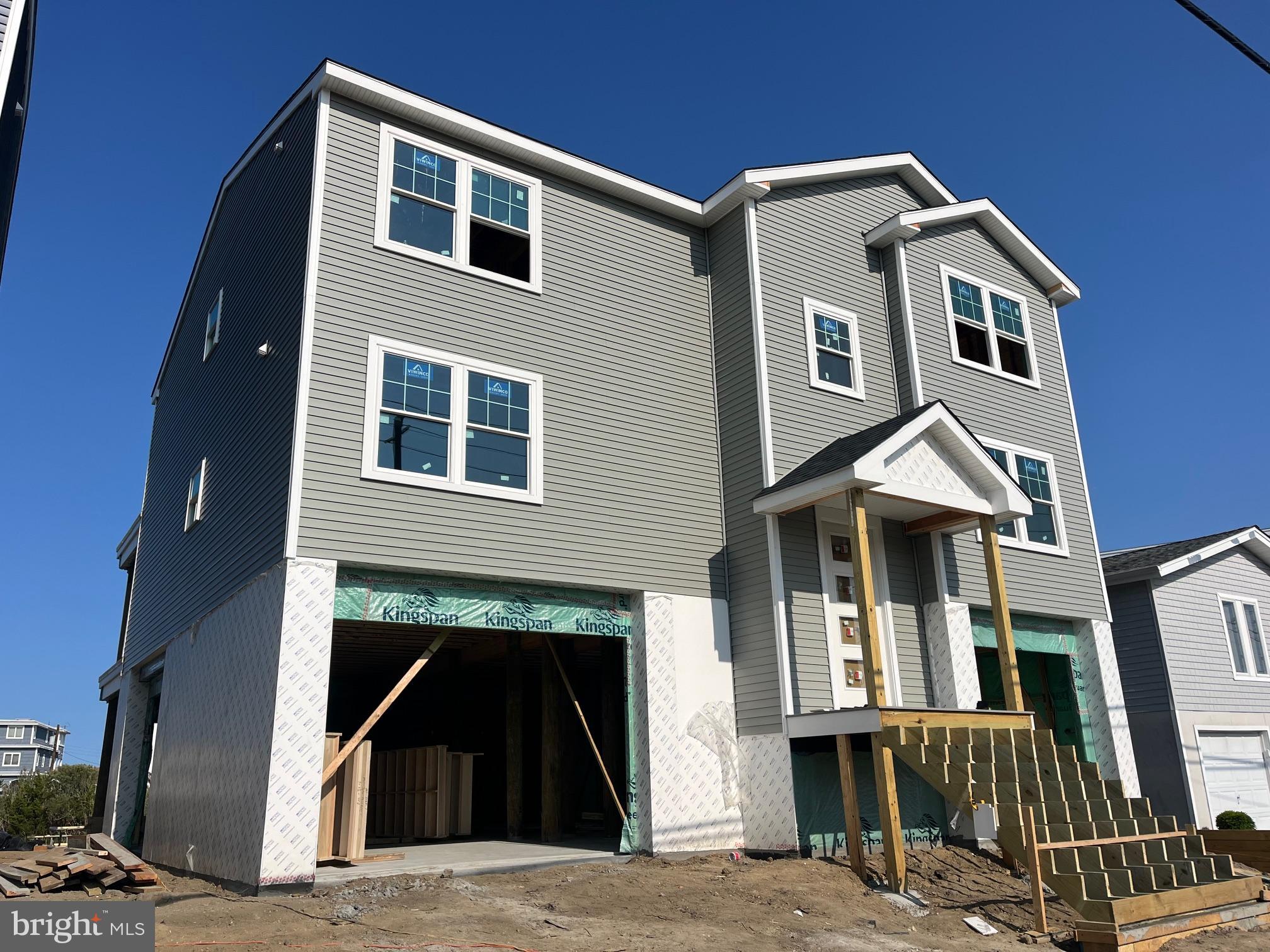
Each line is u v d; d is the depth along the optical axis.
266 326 11.18
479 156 11.68
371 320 10.23
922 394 13.57
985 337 15.02
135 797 15.65
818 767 11.07
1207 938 8.44
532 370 11.29
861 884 9.59
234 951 6.30
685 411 12.53
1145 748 17.00
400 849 11.46
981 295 15.13
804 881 9.41
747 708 11.48
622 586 11.22
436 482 10.12
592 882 9.06
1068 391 16.02
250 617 9.84
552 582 10.72
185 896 8.29
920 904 9.09
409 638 13.99
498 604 10.46
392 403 10.12
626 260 12.65
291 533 9.07
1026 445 14.94
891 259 14.21
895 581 12.62
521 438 10.98
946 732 10.16
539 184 12.11
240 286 12.72
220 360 13.23
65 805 41.00
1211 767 17.00
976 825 8.82
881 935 8.02
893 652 12.16
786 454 12.12
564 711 13.73
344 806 9.93
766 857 10.80
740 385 12.56
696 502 12.21
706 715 11.34
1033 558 14.36
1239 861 12.48
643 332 12.49
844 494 11.01
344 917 7.40
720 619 11.88
